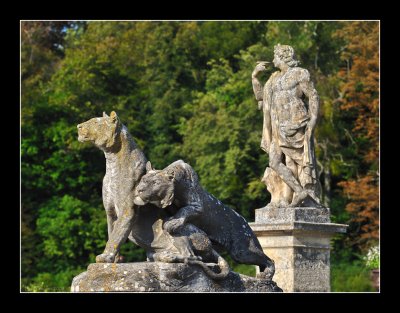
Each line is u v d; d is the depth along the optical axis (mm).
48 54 49438
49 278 44438
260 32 49406
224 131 45375
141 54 49625
